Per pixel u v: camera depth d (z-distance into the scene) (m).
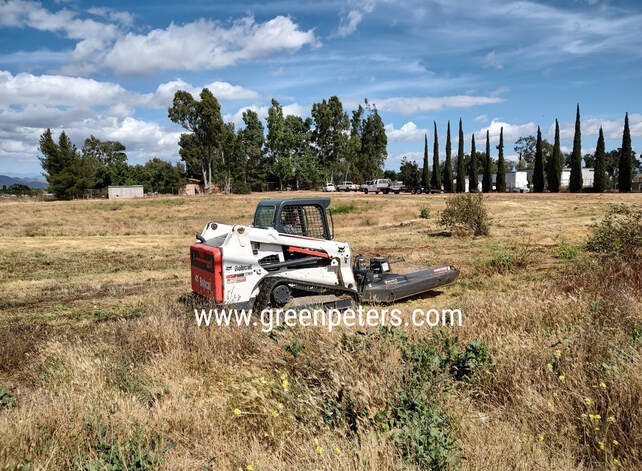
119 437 3.57
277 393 4.32
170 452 3.55
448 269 9.35
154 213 42.19
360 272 8.39
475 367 4.57
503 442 3.40
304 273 7.44
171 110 76.31
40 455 3.40
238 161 88.81
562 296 7.09
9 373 5.56
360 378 4.30
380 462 3.05
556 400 3.89
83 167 68.38
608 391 3.85
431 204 39.03
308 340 5.41
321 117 87.25
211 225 7.77
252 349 5.65
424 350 4.79
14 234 23.69
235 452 3.45
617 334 5.29
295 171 84.25
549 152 100.94
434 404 3.75
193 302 7.31
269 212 7.59
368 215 32.91
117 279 12.15
